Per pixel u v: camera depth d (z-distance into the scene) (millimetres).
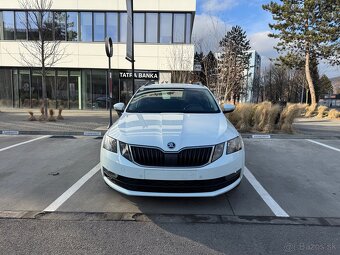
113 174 4031
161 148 3834
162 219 3801
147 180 3824
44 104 14023
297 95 52375
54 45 17453
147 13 21500
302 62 24984
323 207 4254
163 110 5383
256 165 6559
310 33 21594
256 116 11375
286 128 11094
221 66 21016
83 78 22672
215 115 5074
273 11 22969
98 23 22016
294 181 5441
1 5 21891
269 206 4254
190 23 21484
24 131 10688
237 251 3090
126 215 3908
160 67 21797
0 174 5727
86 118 15531
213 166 3846
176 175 3770
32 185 5078
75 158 7031
